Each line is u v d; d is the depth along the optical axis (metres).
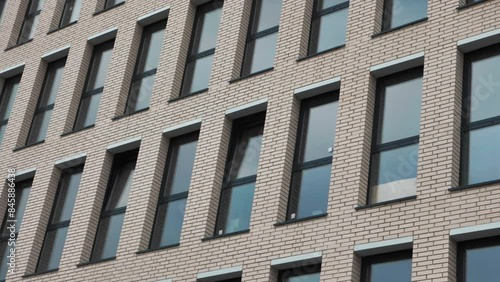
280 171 20.03
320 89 20.59
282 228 19.20
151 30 25.89
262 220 19.64
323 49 21.64
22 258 23.80
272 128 20.73
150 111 23.50
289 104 20.81
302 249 18.62
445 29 19.23
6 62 29.08
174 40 24.38
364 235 17.97
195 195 21.16
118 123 24.05
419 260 17.00
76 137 24.89
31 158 25.70
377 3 20.81
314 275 18.67
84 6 27.88
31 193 24.91
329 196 18.94
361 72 20.02
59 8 29.06
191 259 20.25
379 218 17.94
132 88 25.03
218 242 20.03
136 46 25.62
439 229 17.06
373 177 19.06
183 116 22.72
